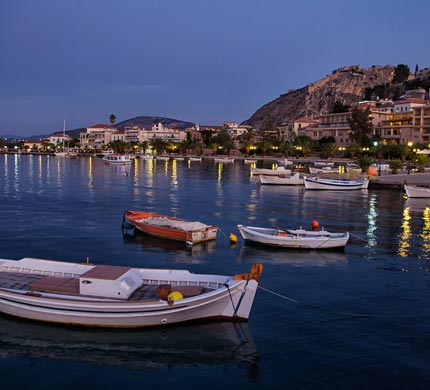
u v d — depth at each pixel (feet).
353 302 67.87
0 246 98.02
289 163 429.38
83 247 98.84
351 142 516.73
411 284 77.00
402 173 300.20
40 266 67.46
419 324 60.23
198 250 98.68
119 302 54.80
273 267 86.33
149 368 48.55
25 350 51.78
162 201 181.57
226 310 58.59
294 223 134.51
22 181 267.39
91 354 51.13
